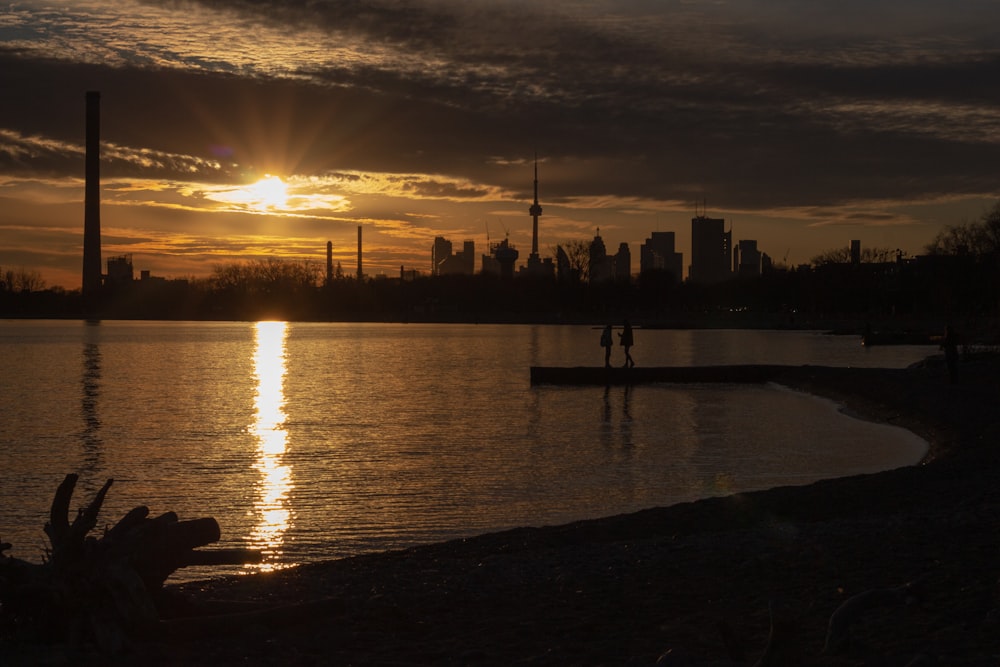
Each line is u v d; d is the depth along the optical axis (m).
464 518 19.98
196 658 8.83
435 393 51.75
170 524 9.91
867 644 8.88
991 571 11.90
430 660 9.06
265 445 31.55
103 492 9.25
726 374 56.97
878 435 32.72
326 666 8.77
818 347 103.00
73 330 193.62
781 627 8.20
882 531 14.60
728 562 13.07
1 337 152.62
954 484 20.39
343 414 41.47
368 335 157.50
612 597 11.46
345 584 12.47
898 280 192.75
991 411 34.66
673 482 24.02
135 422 39.16
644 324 188.25
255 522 19.70
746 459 27.69
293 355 95.25
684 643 9.50
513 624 10.31
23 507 21.41
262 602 11.27
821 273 198.38
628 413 40.72
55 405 46.75
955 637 9.30
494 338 139.50
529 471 25.81
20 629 9.03
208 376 67.12
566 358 86.31
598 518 18.69
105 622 9.00
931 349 97.06
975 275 146.75
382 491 23.00
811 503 18.86
